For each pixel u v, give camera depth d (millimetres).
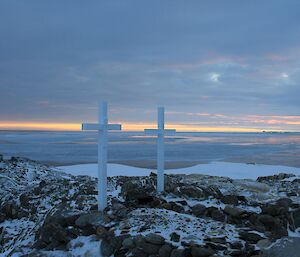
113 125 7977
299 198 9258
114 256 6094
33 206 10227
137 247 5969
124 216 7301
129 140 74625
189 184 10133
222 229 6656
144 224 6770
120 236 6289
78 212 7586
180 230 6496
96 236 6734
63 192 10891
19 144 55656
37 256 6613
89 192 10078
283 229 7117
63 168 21969
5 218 9898
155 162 26953
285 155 35781
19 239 8289
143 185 9805
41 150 40938
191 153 38438
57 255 6539
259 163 26875
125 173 19594
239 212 7410
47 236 7078
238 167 22812
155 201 8320
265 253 5793
